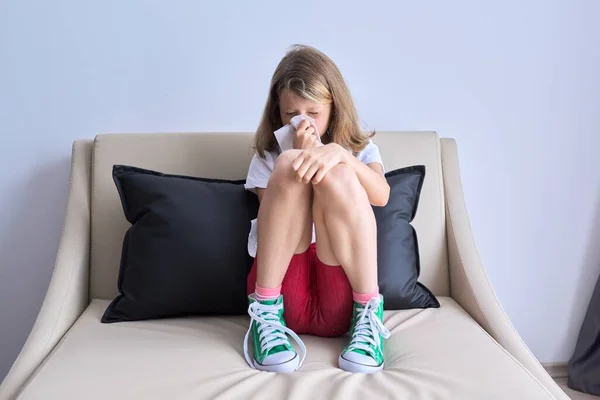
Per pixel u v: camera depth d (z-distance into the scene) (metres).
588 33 1.50
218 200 1.16
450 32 1.48
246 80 1.45
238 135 1.34
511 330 1.06
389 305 1.16
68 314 1.10
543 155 1.54
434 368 0.87
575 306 1.59
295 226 0.93
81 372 0.85
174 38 1.42
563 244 1.57
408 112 1.50
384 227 1.17
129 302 1.09
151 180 1.17
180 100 1.44
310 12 1.44
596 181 1.55
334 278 0.97
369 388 0.81
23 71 1.38
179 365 0.88
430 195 1.32
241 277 1.12
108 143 1.30
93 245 1.25
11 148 1.40
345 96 1.16
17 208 1.42
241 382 0.82
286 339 0.94
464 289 1.21
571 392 1.52
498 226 1.55
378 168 1.15
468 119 1.51
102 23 1.39
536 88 1.51
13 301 1.44
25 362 0.92
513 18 1.49
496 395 0.79
